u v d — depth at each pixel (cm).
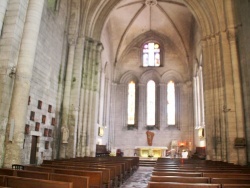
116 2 2402
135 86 3441
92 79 2197
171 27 3247
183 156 2875
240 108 1630
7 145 984
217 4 1905
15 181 532
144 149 2920
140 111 3294
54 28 1712
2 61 1016
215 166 1134
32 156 1424
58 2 1775
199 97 2828
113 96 3369
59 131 1791
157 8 3016
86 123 2084
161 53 3469
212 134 1855
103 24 2361
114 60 3444
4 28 1048
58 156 1753
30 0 1138
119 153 2959
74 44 1984
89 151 2067
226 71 1744
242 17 1623
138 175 1488
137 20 3225
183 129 3162
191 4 2159
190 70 3266
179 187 513
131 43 3475
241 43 1678
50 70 1659
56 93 1773
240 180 606
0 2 978
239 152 1580
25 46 1080
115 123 3297
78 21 2048
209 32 2048
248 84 1573
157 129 3222
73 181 605
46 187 504
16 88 1036
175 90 3341
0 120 968
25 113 1052
